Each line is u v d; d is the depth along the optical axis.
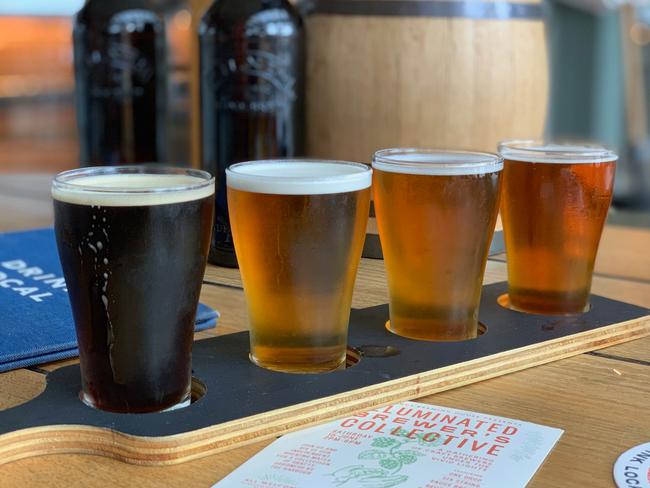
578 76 4.32
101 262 0.57
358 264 0.70
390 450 0.59
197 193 0.59
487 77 1.17
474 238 0.74
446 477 0.55
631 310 0.87
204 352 0.74
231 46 1.08
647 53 3.92
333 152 1.18
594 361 0.78
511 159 0.83
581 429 0.63
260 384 0.66
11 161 3.30
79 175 0.63
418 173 0.72
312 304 0.68
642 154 3.82
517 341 0.77
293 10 1.13
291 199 0.64
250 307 0.70
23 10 3.81
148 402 0.61
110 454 0.58
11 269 1.02
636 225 3.03
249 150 1.11
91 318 0.59
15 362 0.72
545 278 0.85
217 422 0.59
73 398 0.63
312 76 1.17
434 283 0.75
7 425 0.58
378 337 0.78
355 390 0.65
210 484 0.55
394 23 1.13
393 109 1.15
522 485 0.54
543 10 1.26
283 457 0.58
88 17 1.43
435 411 0.66
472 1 1.15
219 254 0.99
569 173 0.81
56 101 3.95
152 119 1.48
